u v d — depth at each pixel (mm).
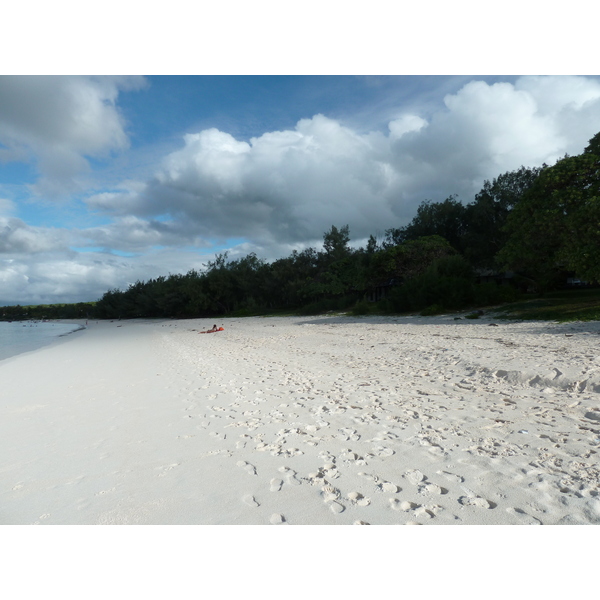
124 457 4621
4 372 13055
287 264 56406
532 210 21500
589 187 19344
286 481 3734
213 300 64938
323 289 44312
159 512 3338
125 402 7469
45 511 3477
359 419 5414
